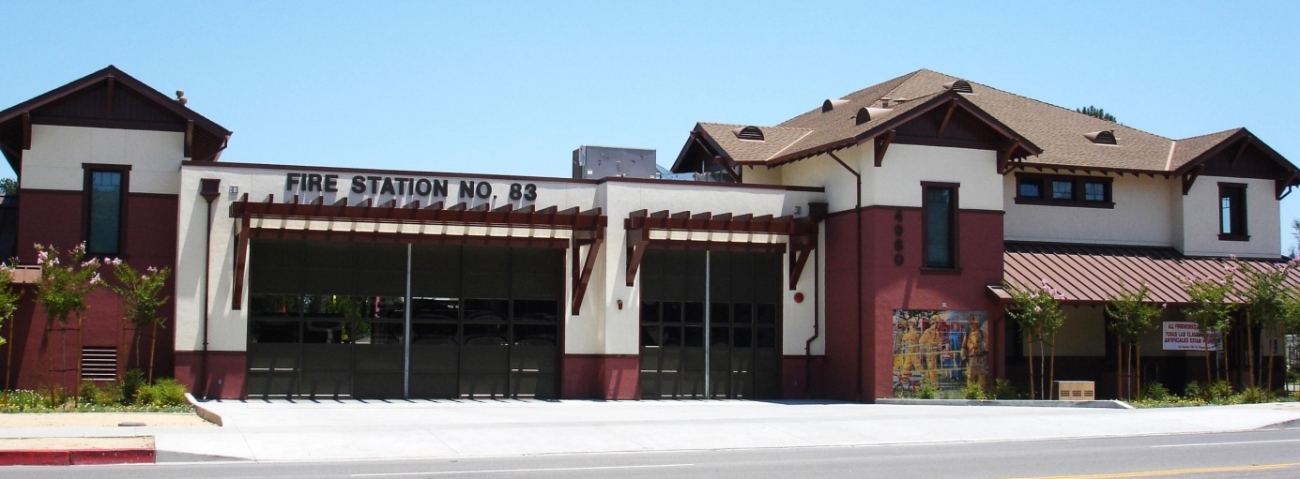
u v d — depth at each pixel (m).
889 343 28.81
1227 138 34.38
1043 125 35.88
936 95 29.19
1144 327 29.83
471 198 28.86
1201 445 19.58
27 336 26.77
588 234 28.75
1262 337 33.97
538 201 29.42
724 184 30.33
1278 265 34.25
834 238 30.64
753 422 22.39
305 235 27.23
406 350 28.42
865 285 29.09
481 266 29.14
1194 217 34.50
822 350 30.92
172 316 28.03
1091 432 22.11
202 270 26.86
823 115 37.78
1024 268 31.42
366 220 27.20
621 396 28.92
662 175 35.94
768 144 34.31
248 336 27.20
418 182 28.47
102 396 25.14
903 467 16.17
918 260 29.27
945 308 29.42
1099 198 34.41
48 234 27.34
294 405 25.95
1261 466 16.30
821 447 19.64
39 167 27.39
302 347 27.69
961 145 30.00
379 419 22.59
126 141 27.97
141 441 17.73
